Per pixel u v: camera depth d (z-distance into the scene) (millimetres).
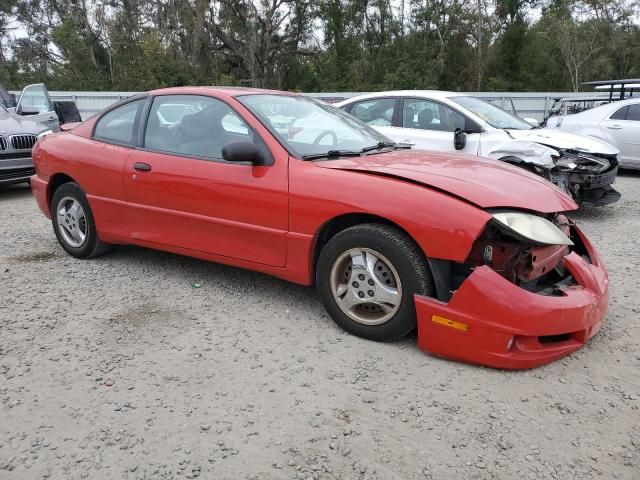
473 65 40188
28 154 8703
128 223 4750
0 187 10031
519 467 2469
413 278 3330
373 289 3492
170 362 3363
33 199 8766
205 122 4324
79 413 2850
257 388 3080
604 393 3043
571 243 3348
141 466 2469
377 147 4430
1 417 2814
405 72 39375
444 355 3312
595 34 39531
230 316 4023
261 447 2594
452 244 3174
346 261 3641
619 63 41375
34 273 4930
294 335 3711
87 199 4969
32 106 11086
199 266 5098
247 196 3938
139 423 2770
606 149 7484
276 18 44438
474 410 2871
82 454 2545
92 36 47062
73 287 4582
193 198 4223
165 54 41781
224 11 43594
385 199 3400
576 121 11820
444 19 40469
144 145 4633
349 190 3535
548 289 3426
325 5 42812
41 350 3508
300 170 3773
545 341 3285
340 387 3086
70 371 3258
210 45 44375
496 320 3119
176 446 2602
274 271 3977
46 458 2518
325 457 2525
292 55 46250
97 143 4953
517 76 40594
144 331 3781
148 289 4543
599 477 2414
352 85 41344
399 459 2516
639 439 2664
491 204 3240
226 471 2439
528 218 3277
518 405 2918
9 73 48594
